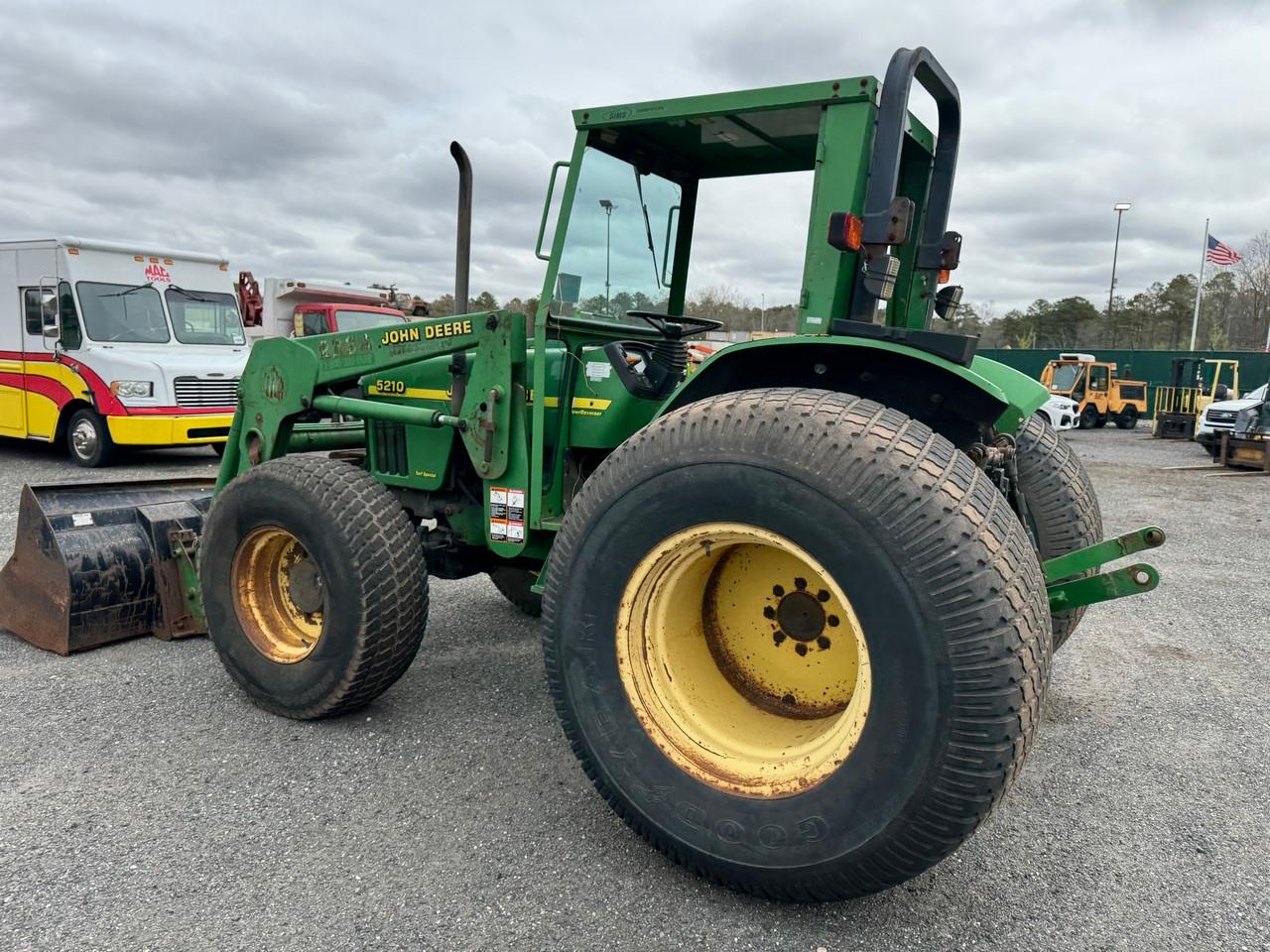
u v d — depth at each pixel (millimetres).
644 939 2109
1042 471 3387
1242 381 25781
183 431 9750
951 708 1885
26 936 2057
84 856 2389
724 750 2336
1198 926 2221
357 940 2076
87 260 9953
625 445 2408
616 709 2396
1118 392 23109
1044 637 1976
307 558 3215
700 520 2223
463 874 2354
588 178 3105
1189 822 2746
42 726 3209
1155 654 4375
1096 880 2422
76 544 3914
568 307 3137
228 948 2037
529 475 3137
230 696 3514
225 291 11320
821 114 2604
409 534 3186
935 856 1964
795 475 2055
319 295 16344
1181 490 10469
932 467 2008
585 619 2432
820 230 2531
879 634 1965
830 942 2117
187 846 2451
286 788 2791
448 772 2928
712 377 2602
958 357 2285
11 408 10594
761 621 2525
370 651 3086
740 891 2250
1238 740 3363
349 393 3852
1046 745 3309
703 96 2768
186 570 4078
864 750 2000
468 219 3283
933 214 3023
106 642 4016
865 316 2572
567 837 2547
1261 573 6152
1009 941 2143
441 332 3242
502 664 3961
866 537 1967
